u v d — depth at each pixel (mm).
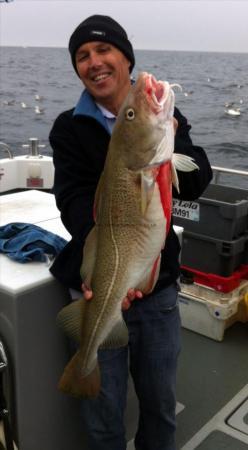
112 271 1440
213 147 10648
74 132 1809
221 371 3086
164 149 1315
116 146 1362
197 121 13359
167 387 1924
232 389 2902
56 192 1845
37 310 1849
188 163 1458
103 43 1709
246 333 3566
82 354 1595
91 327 1538
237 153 10172
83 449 2172
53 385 1973
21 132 14969
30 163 4344
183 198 1730
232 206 3266
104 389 1858
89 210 1708
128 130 1321
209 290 3445
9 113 18656
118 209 1382
